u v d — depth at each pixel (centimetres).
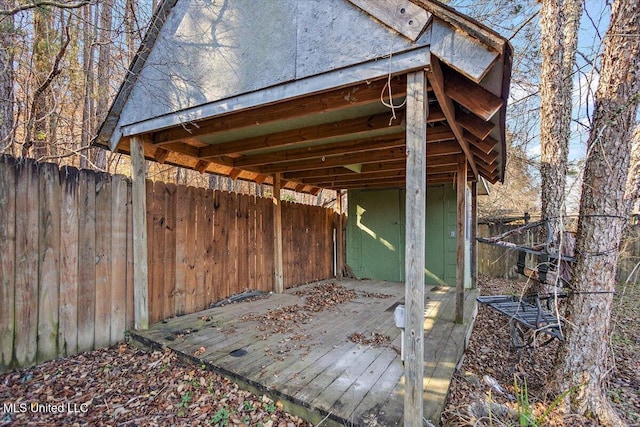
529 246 357
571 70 477
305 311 455
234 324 388
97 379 269
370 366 276
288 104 282
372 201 772
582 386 252
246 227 543
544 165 483
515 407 253
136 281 359
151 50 349
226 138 404
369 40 219
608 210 250
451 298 554
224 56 294
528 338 398
